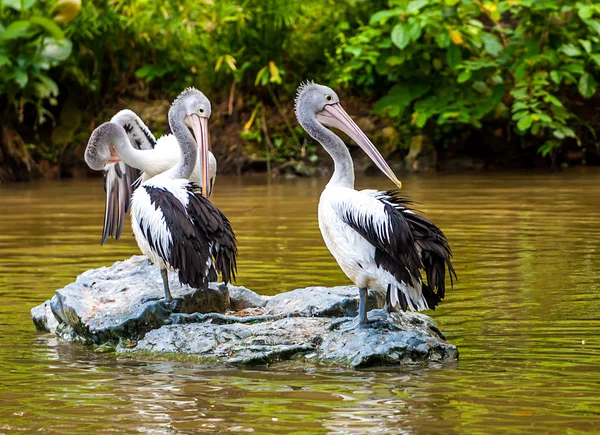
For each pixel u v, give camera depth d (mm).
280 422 7203
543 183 24688
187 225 9742
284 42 31859
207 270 9750
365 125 30000
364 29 29797
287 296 10750
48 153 30406
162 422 7238
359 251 9242
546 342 9617
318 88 10164
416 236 9055
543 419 7203
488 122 29875
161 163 12031
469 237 16312
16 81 28156
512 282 12609
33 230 18047
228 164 30047
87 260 14773
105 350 9812
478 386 8133
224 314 10352
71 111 31297
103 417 7367
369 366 8891
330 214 9391
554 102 27219
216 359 9227
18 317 11242
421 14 27609
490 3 27781
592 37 27562
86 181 28406
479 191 23094
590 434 6852
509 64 28578
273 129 30672
